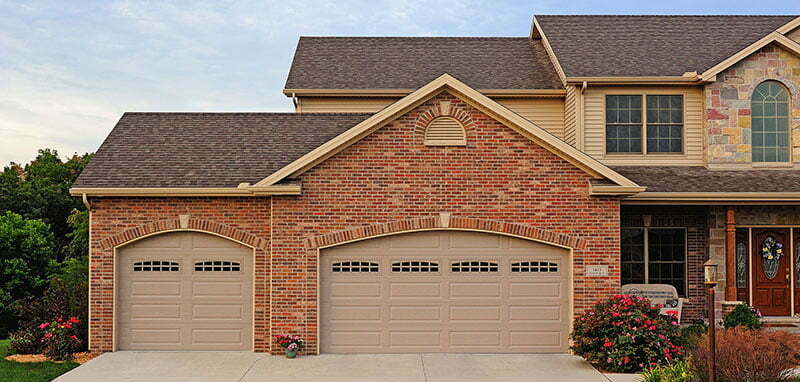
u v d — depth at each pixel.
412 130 14.91
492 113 14.90
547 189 14.90
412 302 15.00
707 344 11.37
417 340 14.97
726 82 18.47
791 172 18.11
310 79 20.56
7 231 25.94
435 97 14.93
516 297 15.04
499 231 14.84
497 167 14.91
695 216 18.25
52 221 41.47
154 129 17.81
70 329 15.03
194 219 15.26
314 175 14.80
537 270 15.08
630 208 18.23
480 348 14.98
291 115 18.89
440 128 14.95
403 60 21.97
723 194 16.38
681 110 18.86
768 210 17.91
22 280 25.41
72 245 32.50
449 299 15.02
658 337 13.27
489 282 15.05
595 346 13.62
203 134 17.69
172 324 15.27
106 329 15.04
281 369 13.38
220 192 15.04
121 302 15.27
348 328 14.93
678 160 18.73
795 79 18.41
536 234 14.85
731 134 18.38
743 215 17.91
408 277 15.02
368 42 23.27
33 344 15.02
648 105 18.91
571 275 14.86
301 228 14.73
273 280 14.70
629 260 18.30
